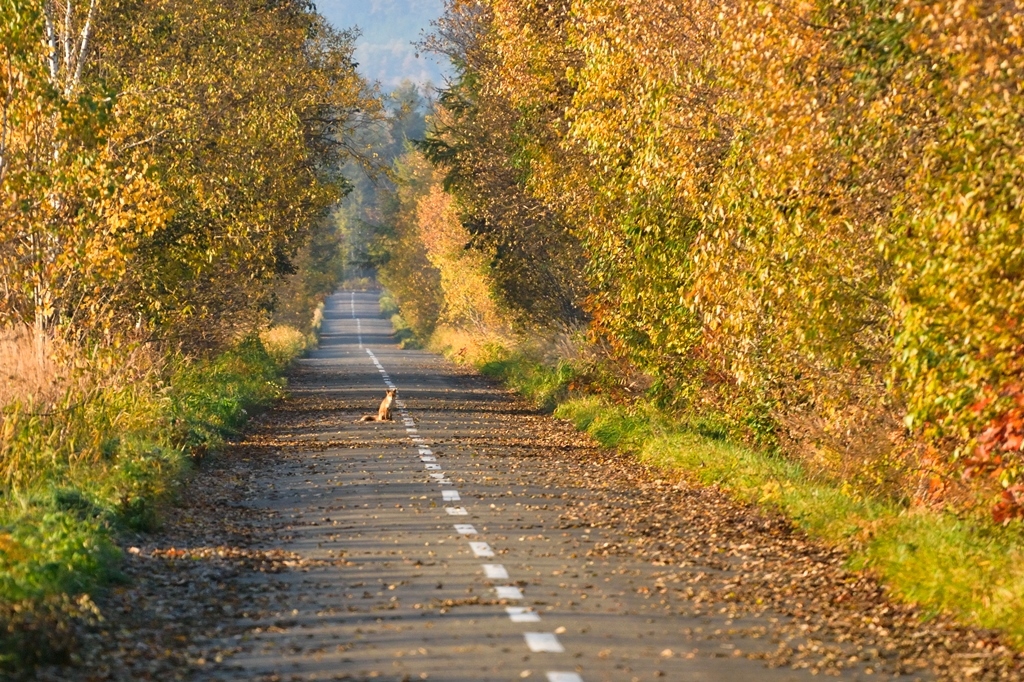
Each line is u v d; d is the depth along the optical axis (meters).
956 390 39.19
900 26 39.00
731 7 46.84
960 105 38.25
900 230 40.12
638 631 28.34
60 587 29.38
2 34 56.66
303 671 24.33
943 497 51.75
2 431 47.06
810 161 43.75
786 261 47.88
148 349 80.75
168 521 45.34
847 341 51.09
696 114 55.41
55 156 61.56
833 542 41.88
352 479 59.91
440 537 42.34
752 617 30.50
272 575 35.19
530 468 65.75
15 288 63.06
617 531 44.59
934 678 25.08
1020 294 36.72
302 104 105.75
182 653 25.97
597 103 62.69
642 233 63.72
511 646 26.45
